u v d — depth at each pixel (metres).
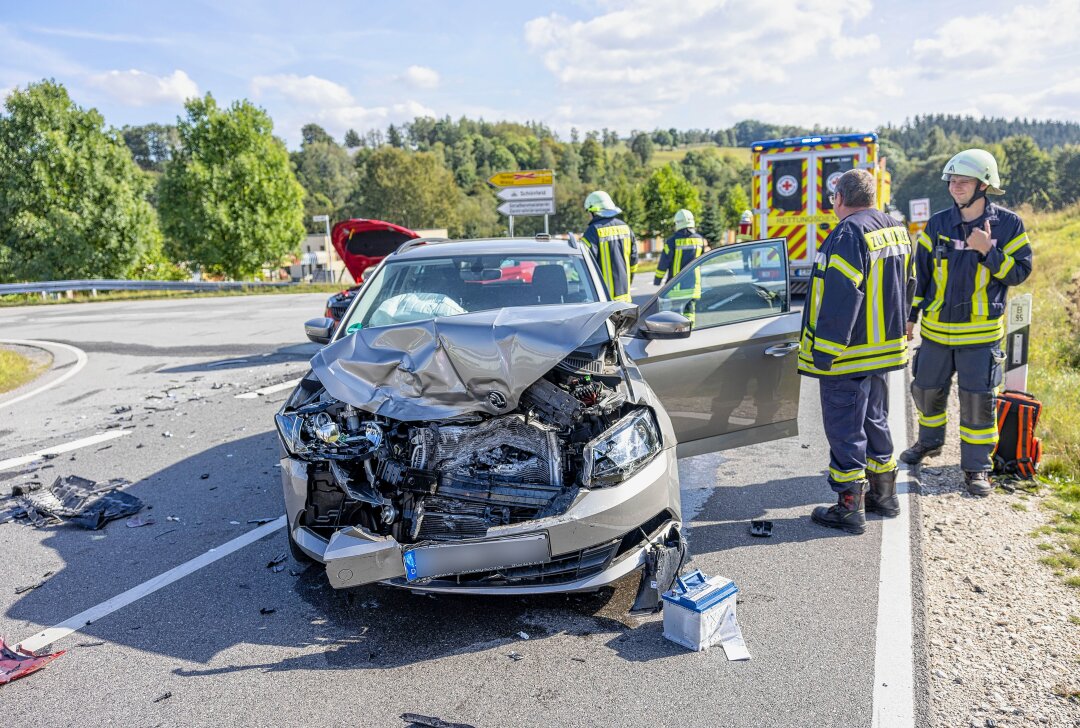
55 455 6.33
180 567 4.13
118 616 3.61
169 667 3.16
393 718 2.77
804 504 4.84
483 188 141.38
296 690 2.97
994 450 5.20
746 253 5.03
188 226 41.66
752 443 4.89
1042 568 3.89
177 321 16.00
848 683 2.91
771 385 4.88
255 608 3.65
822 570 3.89
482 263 5.06
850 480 4.32
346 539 3.20
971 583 3.75
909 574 3.82
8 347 13.19
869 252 4.14
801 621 3.39
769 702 2.81
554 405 3.53
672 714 2.75
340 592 3.79
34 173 38.00
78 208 39.00
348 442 3.51
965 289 4.84
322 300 20.11
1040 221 23.41
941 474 5.34
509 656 3.18
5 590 3.91
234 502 5.11
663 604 3.31
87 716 2.83
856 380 4.28
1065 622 3.37
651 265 53.19
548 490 3.46
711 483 5.27
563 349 3.48
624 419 3.52
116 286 24.33
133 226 40.31
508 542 3.16
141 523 4.78
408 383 3.53
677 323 4.36
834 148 11.95
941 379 5.14
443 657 3.18
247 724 2.76
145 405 8.16
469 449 3.53
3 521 4.84
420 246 5.57
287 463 3.67
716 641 3.21
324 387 3.89
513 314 3.79
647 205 82.06
